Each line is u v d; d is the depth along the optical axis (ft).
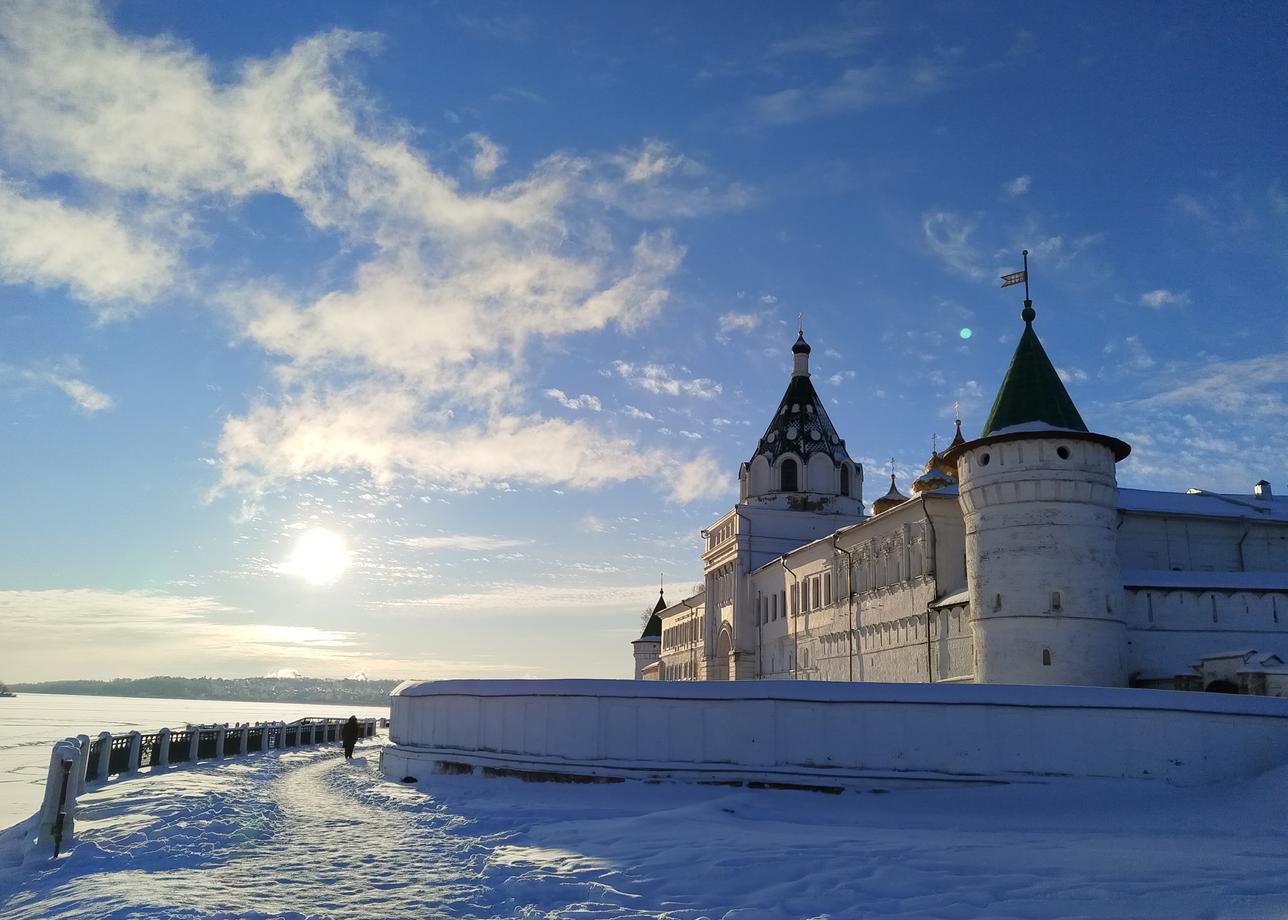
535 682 97.91
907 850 53.16
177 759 117.39
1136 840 59.93
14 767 156.56
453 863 51.83
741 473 244.42
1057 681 105.81
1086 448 111.24
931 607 142.41
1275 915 38.11
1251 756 81.82
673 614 284.00
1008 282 124.36
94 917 37.73
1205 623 111.75
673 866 49.32
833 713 87.35
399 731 113.50
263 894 43.09
